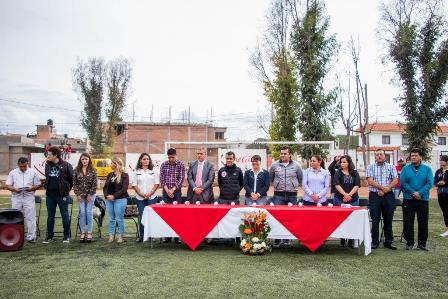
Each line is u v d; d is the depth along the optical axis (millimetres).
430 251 8102
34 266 6832
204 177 9109
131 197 9492
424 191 8133
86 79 41438
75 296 5352
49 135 60438
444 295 5434
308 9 25312
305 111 24453
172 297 5316
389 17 28641
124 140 42250
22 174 8820
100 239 9336
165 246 8523
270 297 5332
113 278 6145
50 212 8891
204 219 8008
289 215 7816
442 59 25578
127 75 42281
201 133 42094
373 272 6531
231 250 8148
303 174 8945
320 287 5746
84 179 8883
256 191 8922
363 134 33281
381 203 8484
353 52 33344
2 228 7953
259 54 28859
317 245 7754
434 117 26000
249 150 23969
